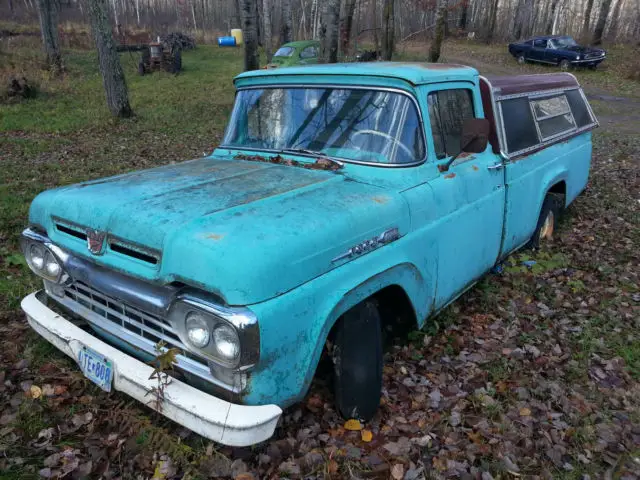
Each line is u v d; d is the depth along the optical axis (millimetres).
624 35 40812
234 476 2779
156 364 2654
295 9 43438
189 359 2590
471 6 44156
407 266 3254
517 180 4711
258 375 2408
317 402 3363
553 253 5965
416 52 29062
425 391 3580
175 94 18484
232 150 4047
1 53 23500
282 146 3797
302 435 3074
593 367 3963
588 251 6098
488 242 4367
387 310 3662
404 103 3482
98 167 9258
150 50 24000
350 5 14398
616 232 6676
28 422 3127
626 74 25609
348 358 2977
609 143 12500
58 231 3080
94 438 3029
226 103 16875
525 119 5035
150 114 15008
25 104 16109
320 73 3725
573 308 4844
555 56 27797
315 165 3512
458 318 4574
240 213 2689
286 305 2439
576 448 3139
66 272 3029
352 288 2787
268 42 21141
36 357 3693
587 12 37688
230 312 2291
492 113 4426
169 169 3666
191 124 13797
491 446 3109
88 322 3109
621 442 3193
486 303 4762
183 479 2744
